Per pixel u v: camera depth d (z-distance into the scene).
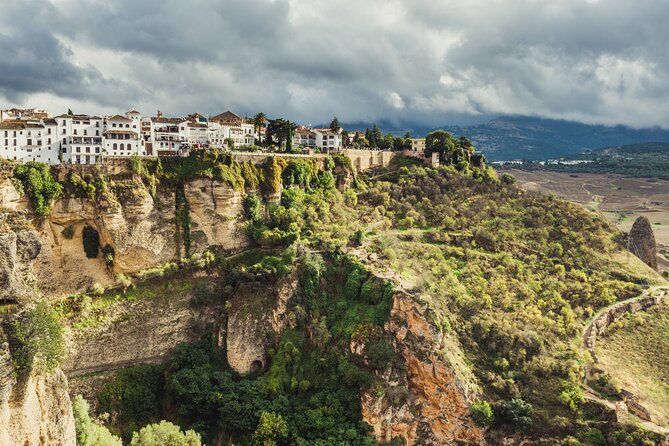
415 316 93.00
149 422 96.94
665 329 102.88
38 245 59.34
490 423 86.62
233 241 121.31
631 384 91.19
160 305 109.19
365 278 103.69
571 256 122.38
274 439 86.44
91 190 106.75
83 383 97.50
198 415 95.38
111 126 143.12
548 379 91.75
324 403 90.94
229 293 110.88
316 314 103.56
